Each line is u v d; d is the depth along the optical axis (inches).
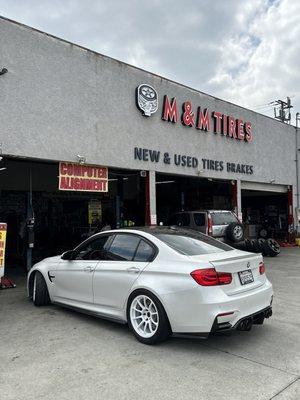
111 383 154.8
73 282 247.1
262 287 209.5
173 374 162.7
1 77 354.9
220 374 162.7
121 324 231.6
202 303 180.2
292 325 232.4
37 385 153.3
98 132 434.0
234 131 642.8
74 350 190.5
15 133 362.3
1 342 203.8
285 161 784.9
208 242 230.7
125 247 226.4
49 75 391.9
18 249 625.9
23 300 299.6
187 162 546.9
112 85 452.8
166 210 792.9
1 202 649.0
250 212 969.5
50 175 641.6
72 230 737.6
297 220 812.0
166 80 521.0
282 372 165.0
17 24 369.4
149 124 494.9
